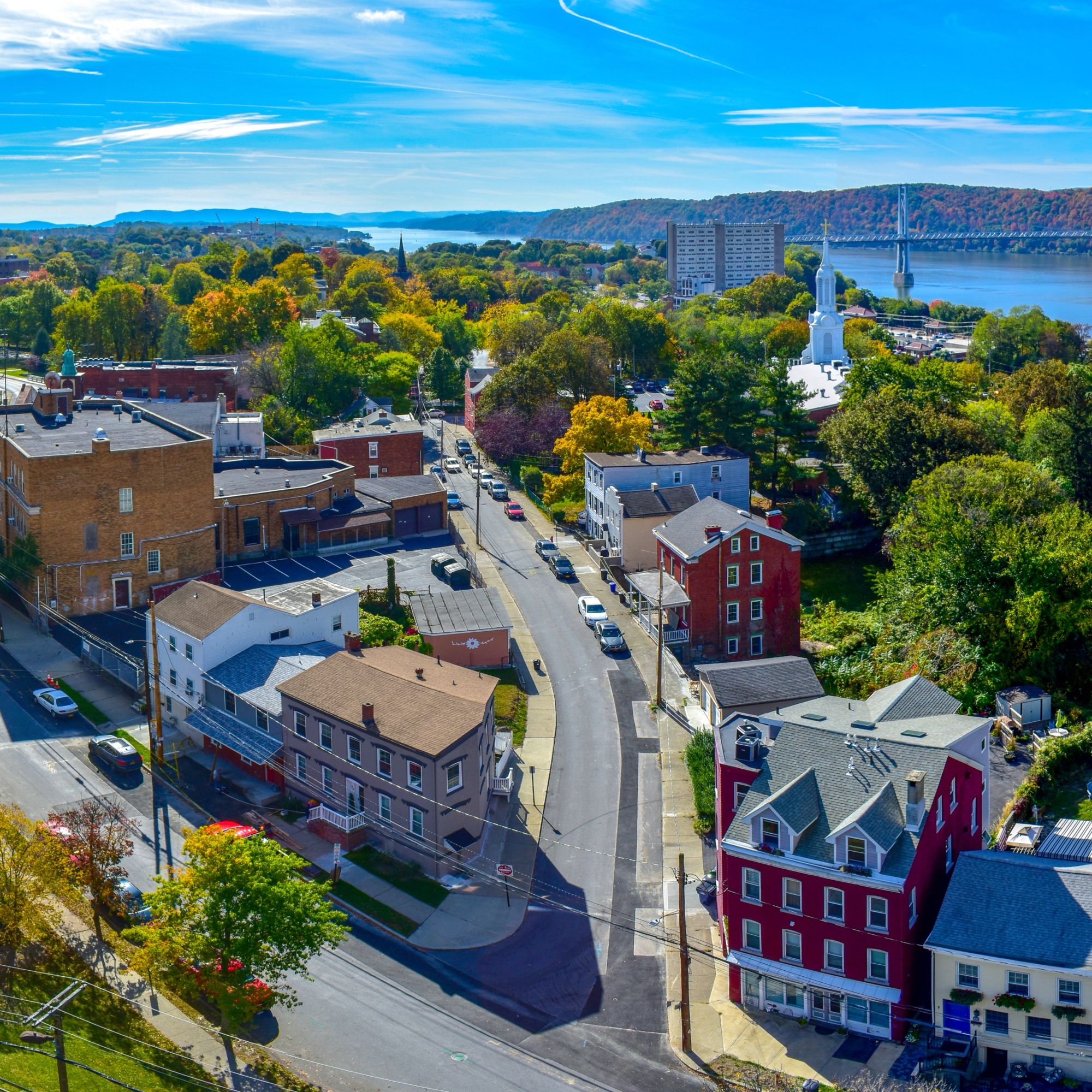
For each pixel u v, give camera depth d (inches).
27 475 3206.2
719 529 3366.1
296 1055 1781.5
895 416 4323.3
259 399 5728.3
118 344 7352.4
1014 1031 1742.1
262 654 2694.4
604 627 3368.6
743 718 2164.1
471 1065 1772.9
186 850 1755.7
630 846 2381.9
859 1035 1839.3
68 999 1566.2
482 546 4234.7
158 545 3427.7
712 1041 1839.3
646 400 6683.1
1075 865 1856.5
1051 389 5634.8
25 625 3287.4
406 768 2253.9
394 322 7613.2
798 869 1847.9
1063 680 3139.8
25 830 1969.7
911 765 1919.3
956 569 3277.6
